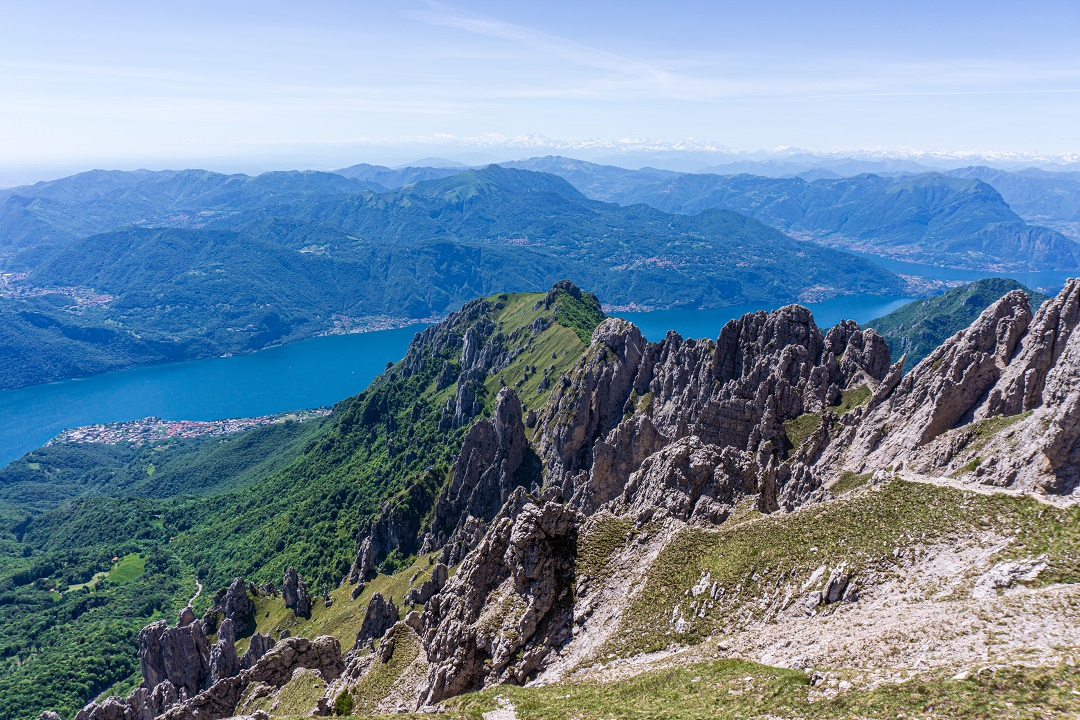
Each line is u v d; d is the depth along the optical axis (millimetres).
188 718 116500
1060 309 112938
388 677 101250
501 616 93438
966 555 69375
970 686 50156
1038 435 92562
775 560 81375
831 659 61969
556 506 102312
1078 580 60094
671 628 80688
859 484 124875
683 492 104812
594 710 66438
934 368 135750
